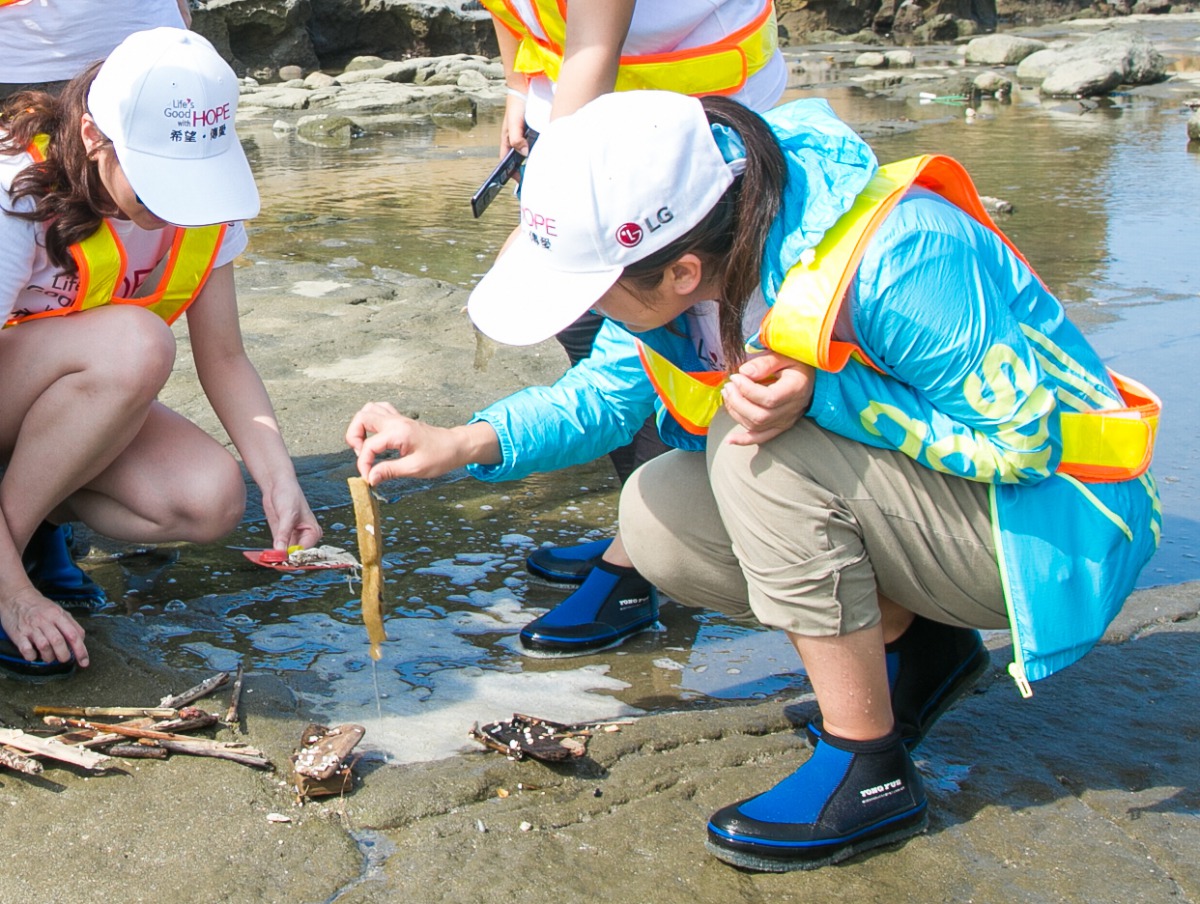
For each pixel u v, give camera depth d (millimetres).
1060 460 1977
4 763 2102
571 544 3133
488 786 2146
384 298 5098
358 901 1858
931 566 2031
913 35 22484
